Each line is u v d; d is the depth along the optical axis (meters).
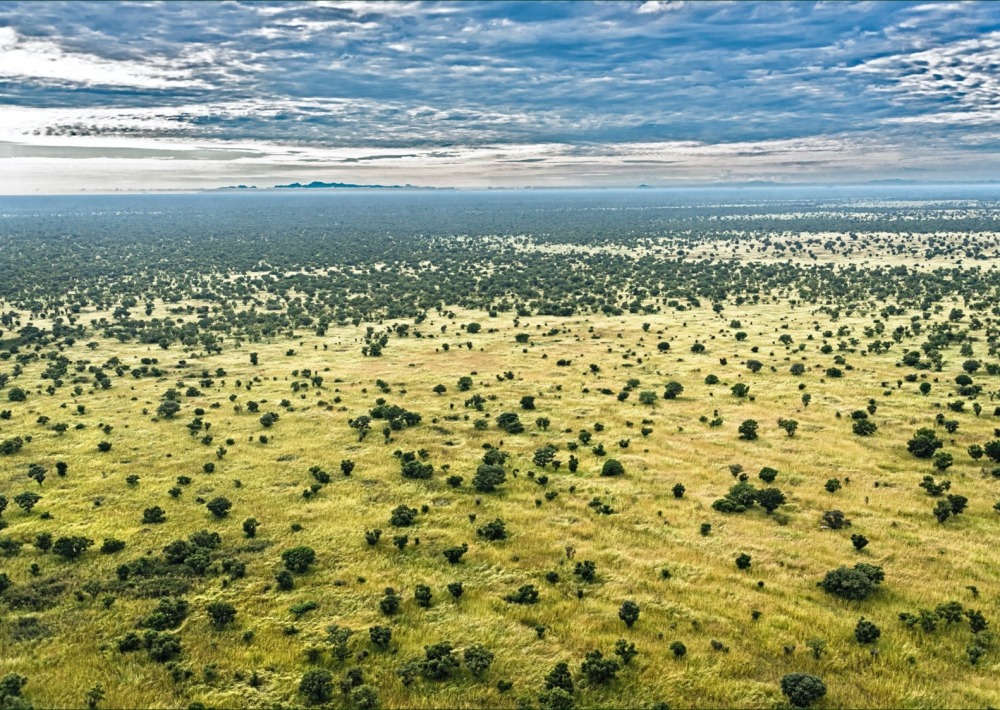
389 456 97.44
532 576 67.25
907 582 65.06
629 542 73.31
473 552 71.31
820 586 64.69
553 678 51.97
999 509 77.50
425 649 55.62
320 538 74.25
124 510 81.12
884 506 80.25
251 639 57.84
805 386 126.50
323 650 56.34
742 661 54.41
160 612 59.81
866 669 53.41
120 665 54.69
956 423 101.94
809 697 49.41
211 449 100.19
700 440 102.12
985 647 55.53
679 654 55.12
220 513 79.19
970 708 49.28
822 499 82.31
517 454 97.69
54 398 124.69
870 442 99.62
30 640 57.44
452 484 87.44
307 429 108.62
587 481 88.50
